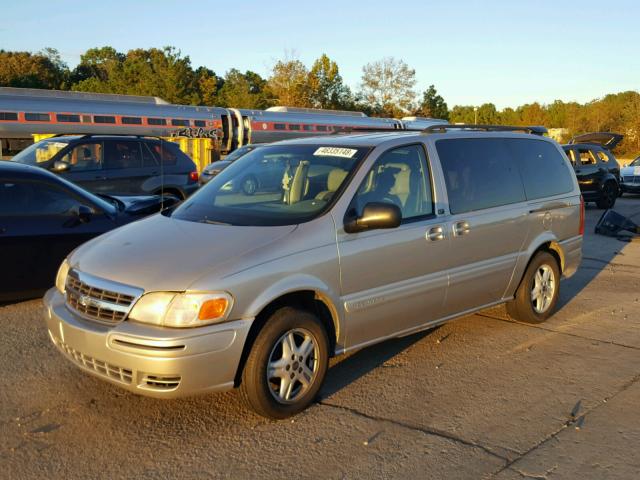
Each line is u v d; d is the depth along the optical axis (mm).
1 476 3443
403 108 71000
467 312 5535
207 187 5172
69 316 4031
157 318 3666
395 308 4750
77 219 6773
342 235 4359
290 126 35625
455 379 4895
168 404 4352
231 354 3758
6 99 25141
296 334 4152
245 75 82938
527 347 5676
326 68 66938
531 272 6109
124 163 11367
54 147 10977
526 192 5996
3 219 6371
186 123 31156
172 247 4098
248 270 3854
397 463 3617
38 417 4137
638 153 58438
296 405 4156
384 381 4836
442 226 5039
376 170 4742
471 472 3521
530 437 3947
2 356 5176
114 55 97188
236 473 3510
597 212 18422
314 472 3520
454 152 5402
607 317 6703
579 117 70062
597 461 3648
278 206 4566
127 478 3451
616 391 4691
